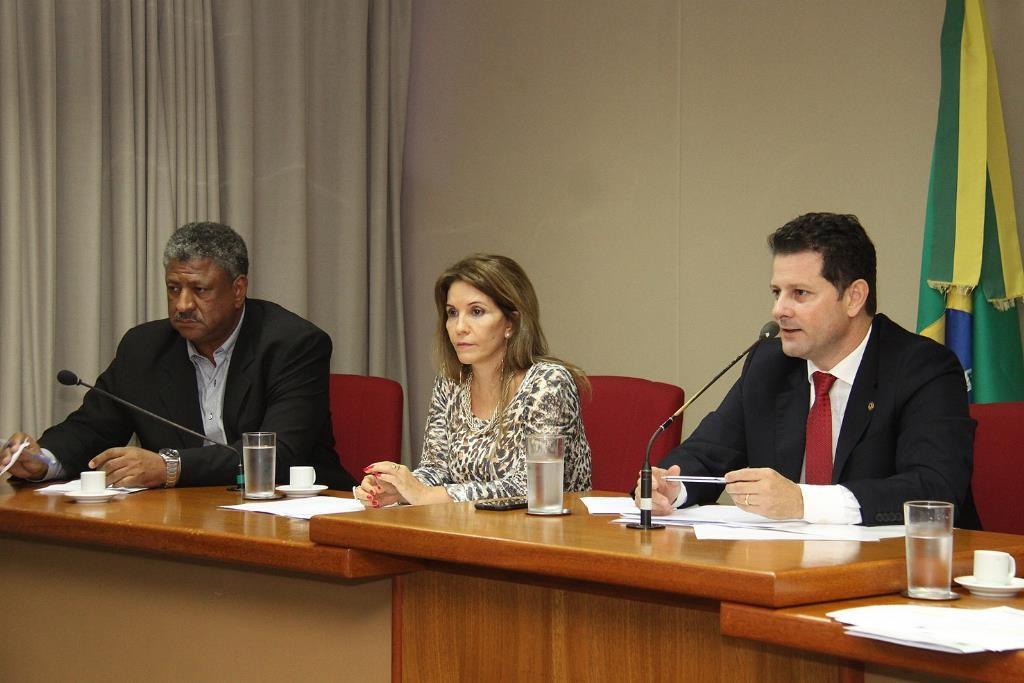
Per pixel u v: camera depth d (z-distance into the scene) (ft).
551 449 6.37
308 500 8.01
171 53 12.78
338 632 6.15
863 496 6.13
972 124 9.94
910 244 11.21
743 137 12.34
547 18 14.08
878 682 4.58
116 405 10.22
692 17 12.76
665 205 12.96
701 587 4.63
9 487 8.98
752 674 4.89
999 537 5.85
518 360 8.68
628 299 13.28
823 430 7.46
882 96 11.39
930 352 7.25
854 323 7.36
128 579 7.06
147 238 12.62
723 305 12.48
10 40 11.59
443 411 9.11
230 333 10.19
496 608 5.71
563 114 13.91
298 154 13.88
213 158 13.12
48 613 7.52
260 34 13.78
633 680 5.25
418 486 7.60
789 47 12.02
